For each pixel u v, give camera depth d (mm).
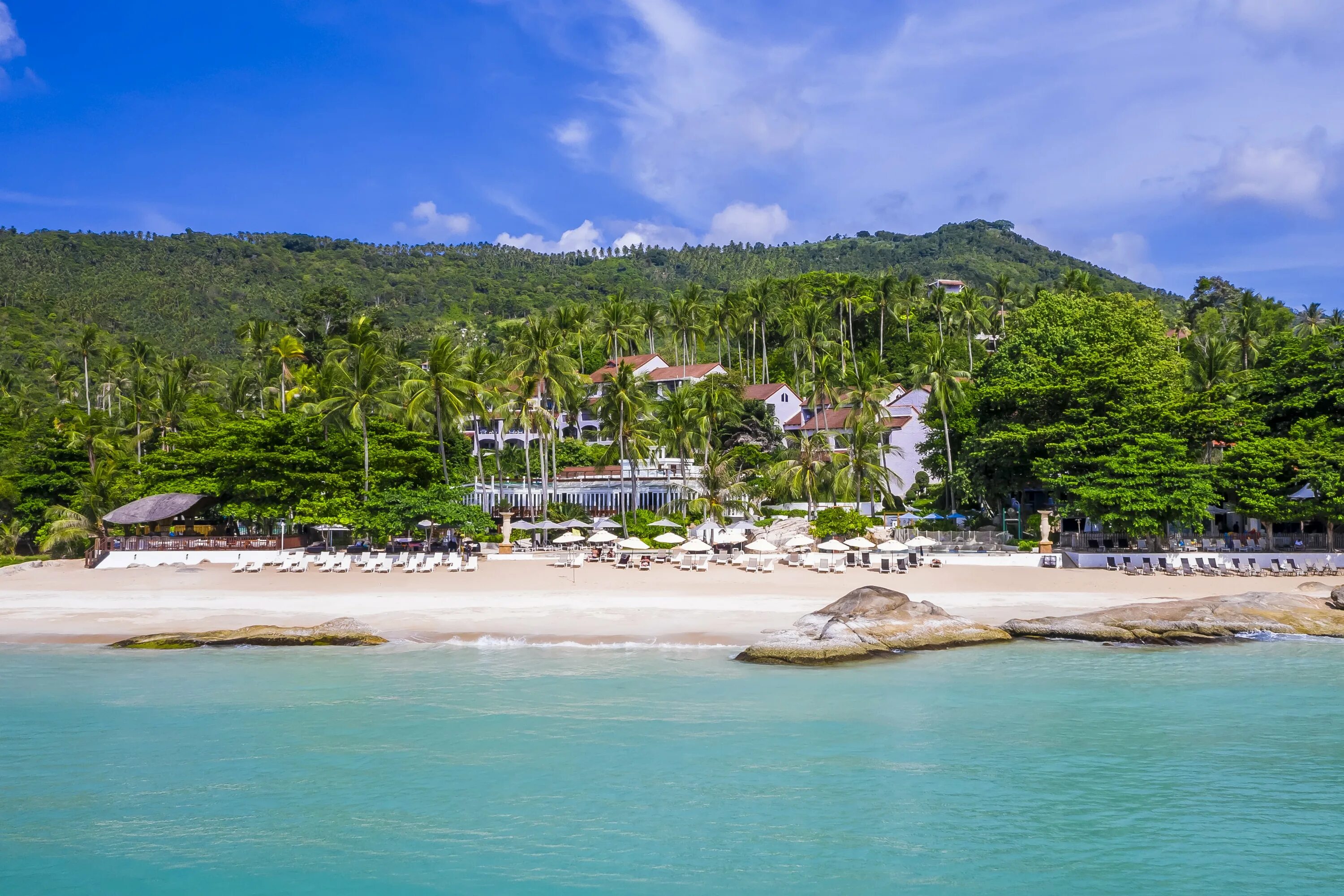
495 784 21797
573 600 44125
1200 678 31219
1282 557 55031
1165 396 63656
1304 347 65562
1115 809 20422
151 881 17359
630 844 18797
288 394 92688
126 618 40656
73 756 23734
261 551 59906
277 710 27453
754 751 23922
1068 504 59656
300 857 18266
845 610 36438
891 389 111750
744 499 79750
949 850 18500
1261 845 18672
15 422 89188
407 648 35750
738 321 130875
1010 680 31031
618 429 78438
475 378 84188
